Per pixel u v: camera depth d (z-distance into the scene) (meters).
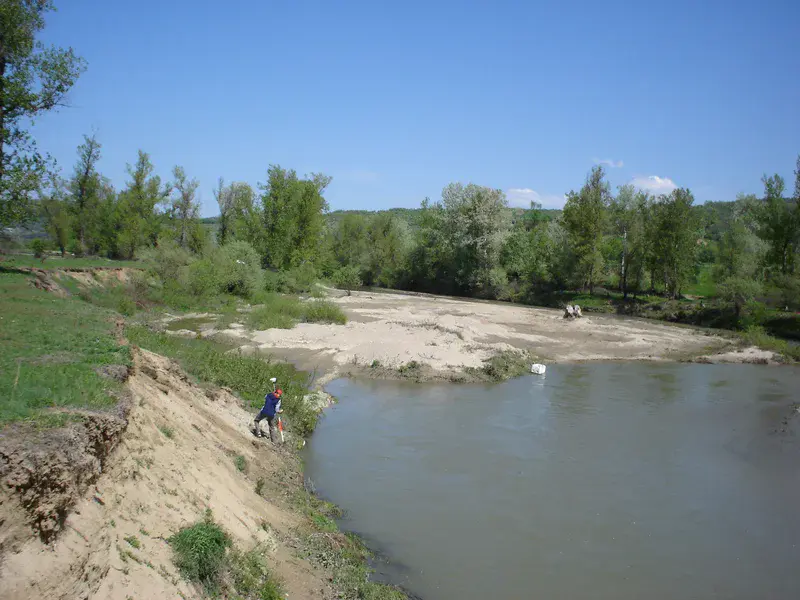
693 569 10.02
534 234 67.12
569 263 55.50
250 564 7.88
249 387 17.78
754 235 51.78
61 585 5.04
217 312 36.88
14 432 5.66
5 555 4.75
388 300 54.72
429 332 31.58
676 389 23.25
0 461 5.03
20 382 7.30
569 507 12.28
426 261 70.00
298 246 55.53
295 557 9.05
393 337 29.83
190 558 6.90
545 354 29.84
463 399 20.84
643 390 22.92
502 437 16.66
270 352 27.16
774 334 37.62
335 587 8.57
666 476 14.12
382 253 76.38
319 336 30.41
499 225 62.41
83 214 52.72
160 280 39.72
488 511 11.99
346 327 33.31
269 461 12.89
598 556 10.35
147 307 34.38
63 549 5.34
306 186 55.00
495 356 26.55
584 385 23.59
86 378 8.15
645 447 16.12
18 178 21.72
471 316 41.97
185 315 35.50
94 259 44.16
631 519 11.83
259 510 9.89
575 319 41.09
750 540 11.12
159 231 56.62
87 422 6.47
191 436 10.30
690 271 50.44
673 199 49.16
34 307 13.32
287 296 46.28
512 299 59.69
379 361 25.34
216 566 7.14
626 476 14.05
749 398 22.00
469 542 10.73
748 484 13.75
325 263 61.69
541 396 21.55
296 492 11.97
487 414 18.95
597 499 12.71
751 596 9.28
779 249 43.78
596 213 53.44
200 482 8.88
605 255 59.16
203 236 57.44
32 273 24.33
